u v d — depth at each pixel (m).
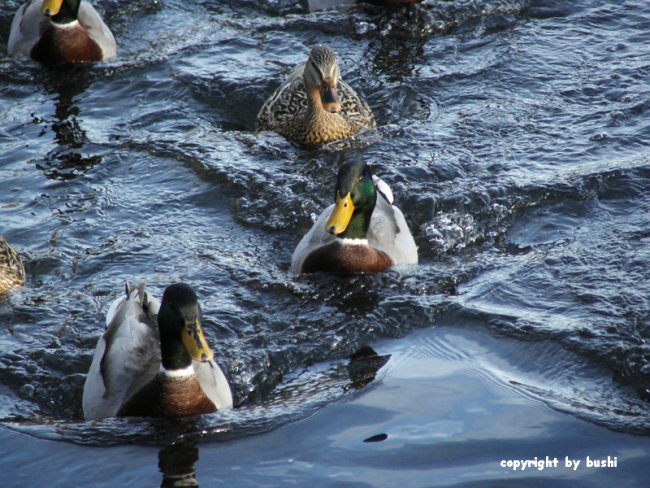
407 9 19.67
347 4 19.97
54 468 8.88
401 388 10.05
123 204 13.96
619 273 12.09
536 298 11.68
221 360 10.56
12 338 10.98
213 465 8.88
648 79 17.14
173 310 9.19
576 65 17.77
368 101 16.97
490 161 14.83
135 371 9.60
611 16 19.58
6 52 18.34
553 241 13.01
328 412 9.64
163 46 18.61
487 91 17.09
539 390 9.98
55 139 15.65
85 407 9.70
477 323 11.23
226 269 12.44
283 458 8.94
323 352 10.81
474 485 8.46
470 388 10.02
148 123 16.30
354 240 12.20
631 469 8.67
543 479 8.52
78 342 10.92
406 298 11.73
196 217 13.73
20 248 12.85
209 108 16.91
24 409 9.88
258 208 13.90
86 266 12.48
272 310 11.59
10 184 14.37
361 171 12.05
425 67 17.94
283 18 19.70
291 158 15.27
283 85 16.77
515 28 19.22
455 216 13.51
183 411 9.50
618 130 15.59
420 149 15.29
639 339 10.72
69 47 17.61
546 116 16.17
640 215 13.41
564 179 14.14
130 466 8.88
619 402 9.78
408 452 8.95
